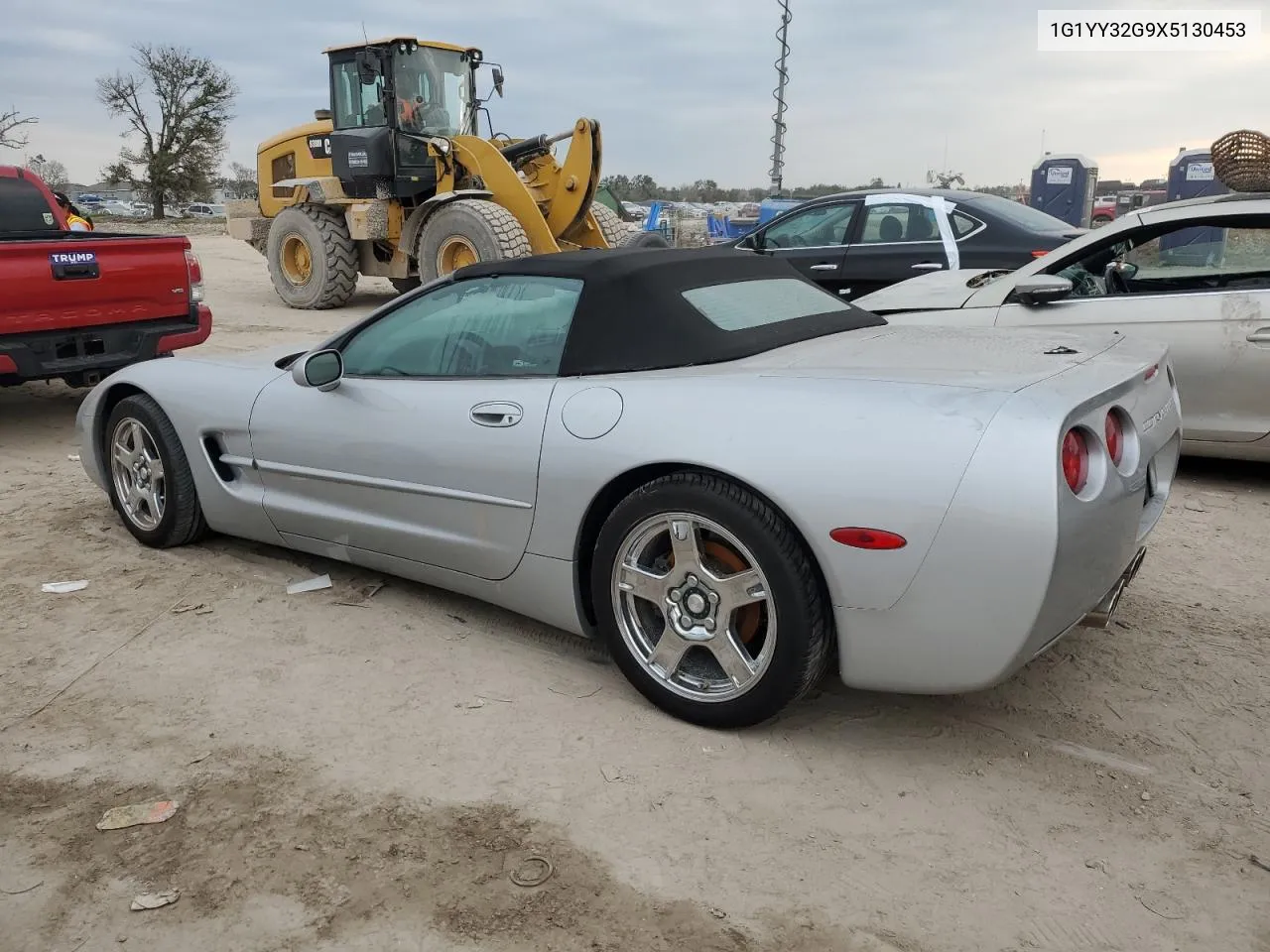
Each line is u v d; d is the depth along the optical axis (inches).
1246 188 208.1
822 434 102.7
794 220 362.9
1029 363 112.0
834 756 111.1
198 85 2197.3
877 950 82.7
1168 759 109.8
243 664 134.2
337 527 150.6
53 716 121.3
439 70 498.9
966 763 109.5
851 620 102.5
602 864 93.6
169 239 279.9
